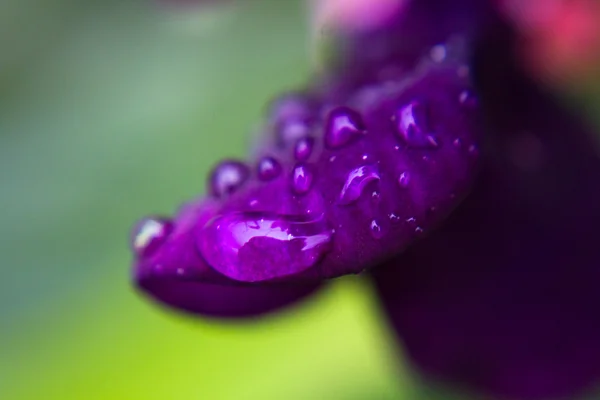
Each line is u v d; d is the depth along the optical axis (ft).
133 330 0.41
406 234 0.26
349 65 0.33
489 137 0.32
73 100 0.52
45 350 0.41
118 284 0.42
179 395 0.40
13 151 0.49
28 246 0.44
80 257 0.44
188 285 0.28
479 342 0.31
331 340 0.41
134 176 0.47
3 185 0.46
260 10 0.51
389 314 0.32
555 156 0.32
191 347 0.41
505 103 0.33
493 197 0.32
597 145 0.33
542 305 0.31
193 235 0.26
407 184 0.26
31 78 0.54
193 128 0.48
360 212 0.26
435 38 0.33
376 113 0.27
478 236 0.32
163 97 0.50
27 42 0.56
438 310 0.32
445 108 0.28
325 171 0.26
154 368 0.41
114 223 0.45
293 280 0.25
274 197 0.26
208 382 0.40
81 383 0.40
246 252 0.26
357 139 0.26
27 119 0.51
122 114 0.50
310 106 0.31
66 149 0.49
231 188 0.27
